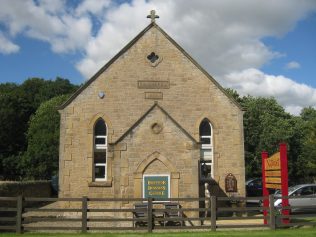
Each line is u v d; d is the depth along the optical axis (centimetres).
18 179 5925
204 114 2409
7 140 6053
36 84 7156
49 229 1590
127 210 1620
